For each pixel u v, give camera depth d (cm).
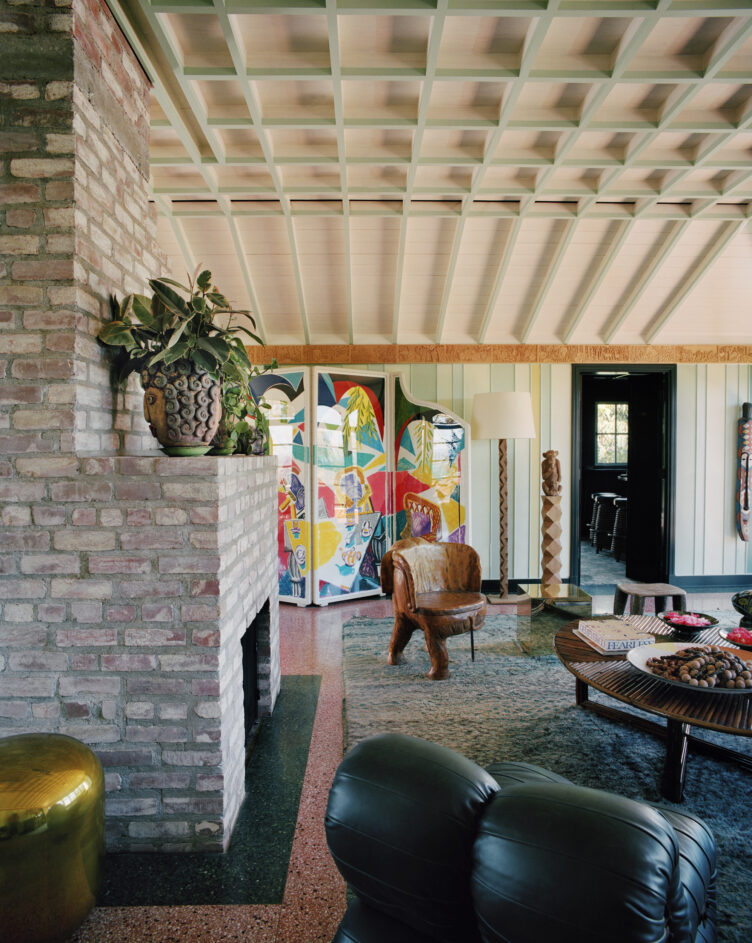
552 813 76
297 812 205
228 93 305
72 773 144
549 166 356
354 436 511
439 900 85
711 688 193
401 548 347
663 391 570
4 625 181
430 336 534
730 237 445
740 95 314
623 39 263
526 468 559
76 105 182
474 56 276
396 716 278
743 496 567
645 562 609
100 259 200
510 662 352
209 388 194
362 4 233
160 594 180
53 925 138
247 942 149
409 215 406
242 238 440
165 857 182
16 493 180
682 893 74
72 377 179
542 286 487
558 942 69
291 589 495
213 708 181
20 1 180
